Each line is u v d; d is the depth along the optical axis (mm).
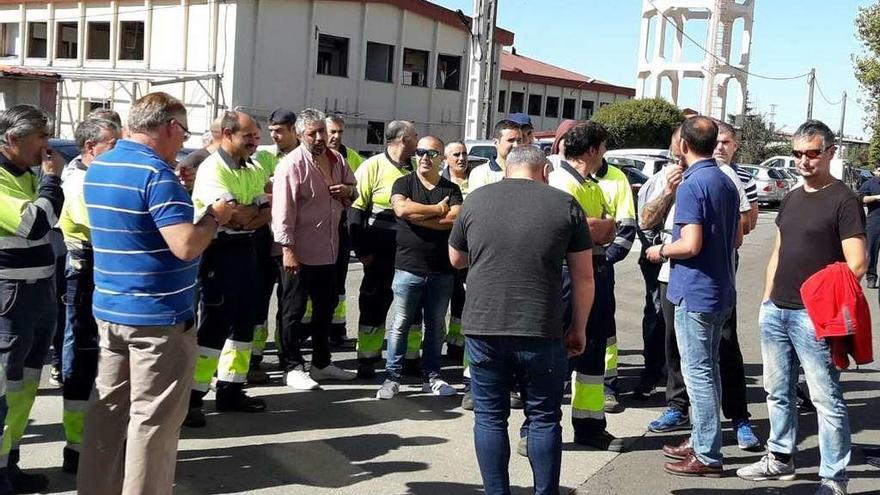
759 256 16656
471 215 4062
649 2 36594
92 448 3865
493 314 3936
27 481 4332
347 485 4629
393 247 6492
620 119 32781
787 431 4867
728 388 5402
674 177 5648
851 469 5156
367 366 6625
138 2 27625
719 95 36281
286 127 6680
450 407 5992
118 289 3697
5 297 4230
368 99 30078
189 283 3805
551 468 4031
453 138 33438
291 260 6012
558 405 4062
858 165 49438
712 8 35344
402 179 6062
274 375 6625
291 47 27438
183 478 4613
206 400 5945
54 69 27109
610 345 6109
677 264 4754
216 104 26203
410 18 31125
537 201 3986
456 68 33250
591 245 4102
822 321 4324
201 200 5168
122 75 25359
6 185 4227
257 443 5168
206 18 26406
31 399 4434
